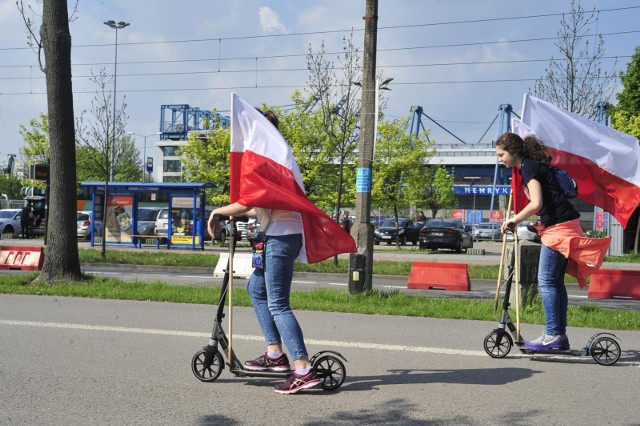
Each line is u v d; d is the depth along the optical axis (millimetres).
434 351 6371
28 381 5098
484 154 95250
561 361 6012
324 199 32906
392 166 35094
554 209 5988
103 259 20984
